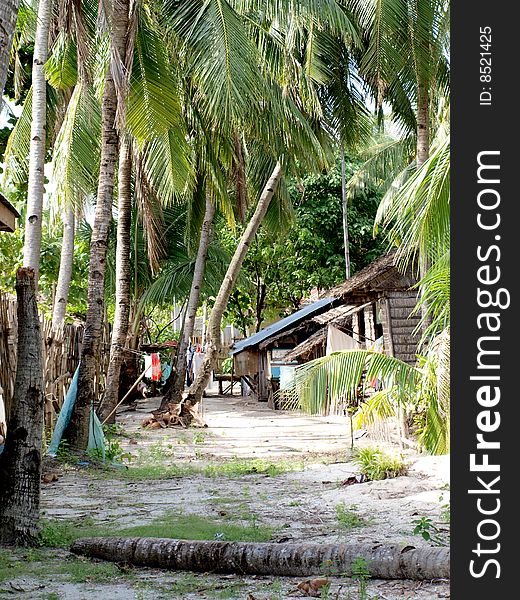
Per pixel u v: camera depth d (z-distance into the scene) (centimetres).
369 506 882
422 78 1608
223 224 3447
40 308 2033
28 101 1759
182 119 1585
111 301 3394
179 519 821
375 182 2952
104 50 1420
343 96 2036
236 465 1270
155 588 570
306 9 1480
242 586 576
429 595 529
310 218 3241
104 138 1336
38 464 725
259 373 3278
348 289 2114
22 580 591
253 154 2222
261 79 1402
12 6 536
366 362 1165
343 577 586
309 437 1794
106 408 1772
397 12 1551
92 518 838
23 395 727
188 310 2252
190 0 1318
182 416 2106
